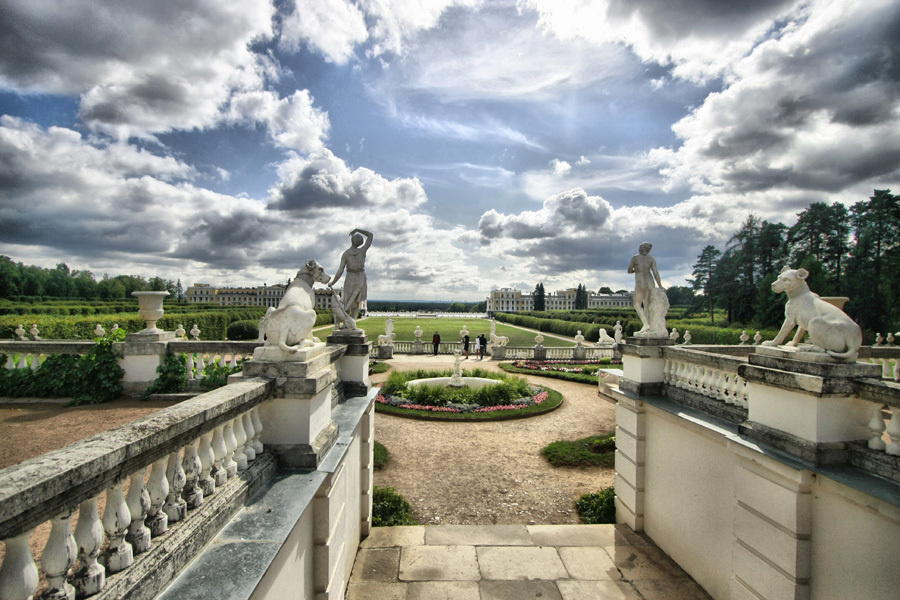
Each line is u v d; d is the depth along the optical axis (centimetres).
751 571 430
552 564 590
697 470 545
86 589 193
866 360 887
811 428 379
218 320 3338
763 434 430
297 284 447
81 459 182
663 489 624
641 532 678
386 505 744
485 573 567
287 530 288
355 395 669
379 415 1395
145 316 1152
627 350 716
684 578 558
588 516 760
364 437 653
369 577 556
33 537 373
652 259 705
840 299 857
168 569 229
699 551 540
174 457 264
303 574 361
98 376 1111
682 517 577
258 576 238
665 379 674
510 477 934
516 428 1284
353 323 713
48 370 1116
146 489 246
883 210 3219
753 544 428
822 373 375
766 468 411
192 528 258
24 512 158
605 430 1269
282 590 304
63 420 927
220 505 290
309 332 432
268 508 317
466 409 1416
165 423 239
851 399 378
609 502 773
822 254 3712
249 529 288
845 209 3634
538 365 2544
